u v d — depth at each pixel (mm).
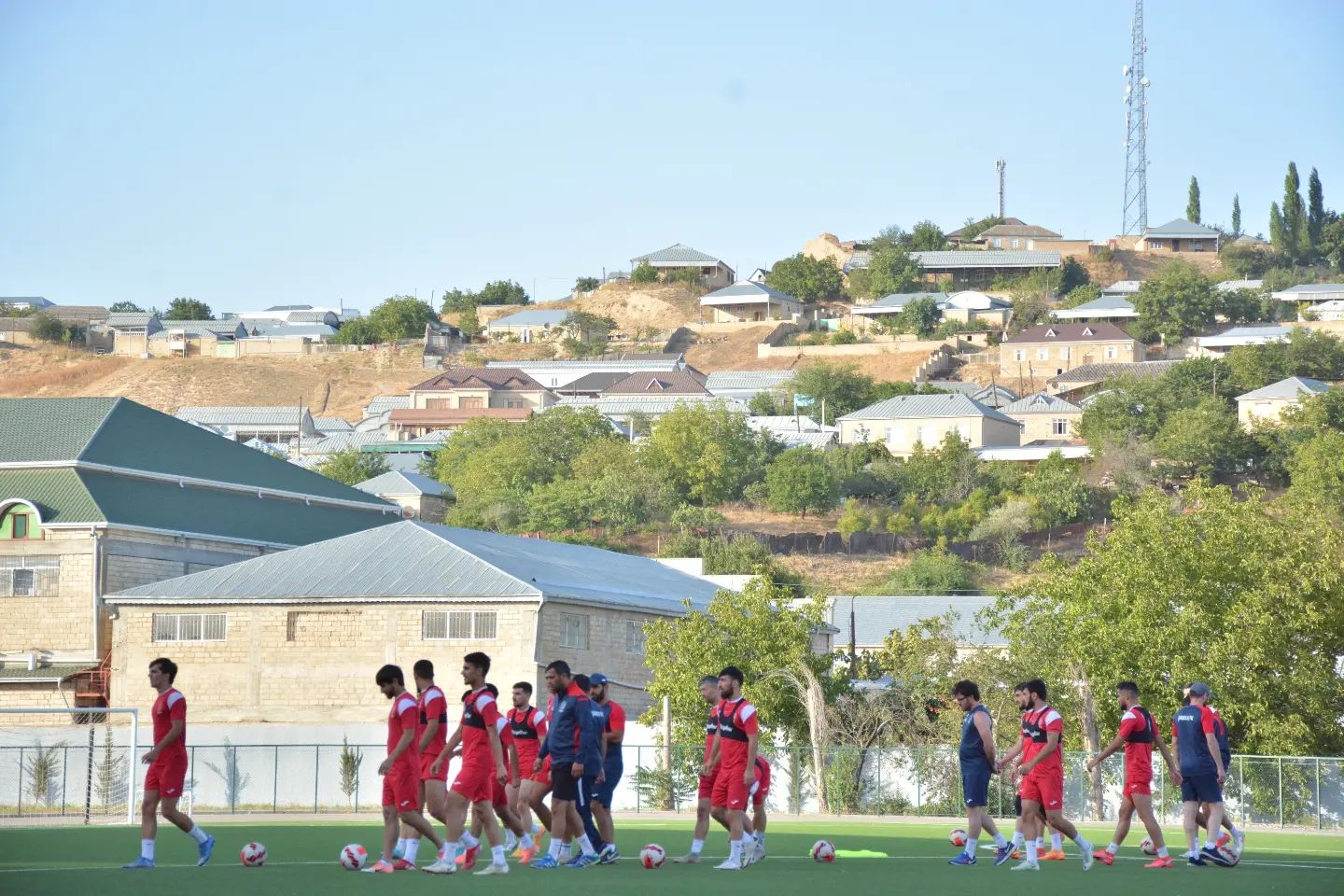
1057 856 56938
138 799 128250
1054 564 127938
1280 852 67000
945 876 48812
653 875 48625
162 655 132625
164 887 43094
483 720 49094
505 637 125812
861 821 97188
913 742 122438
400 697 49719
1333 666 119000
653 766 118875
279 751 124812
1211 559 118562
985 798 54625
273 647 130625
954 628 196250
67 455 152875
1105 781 115750
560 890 42500
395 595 127750
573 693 51688
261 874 48312
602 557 166625
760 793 55562
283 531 168625
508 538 156375
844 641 199125
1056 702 119188
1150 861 58719
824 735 116938
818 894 42062
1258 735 114938
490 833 48969
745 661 120500
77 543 144375
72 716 139000
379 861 50875
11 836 74312
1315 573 118375
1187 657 115438
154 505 155375
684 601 123438
